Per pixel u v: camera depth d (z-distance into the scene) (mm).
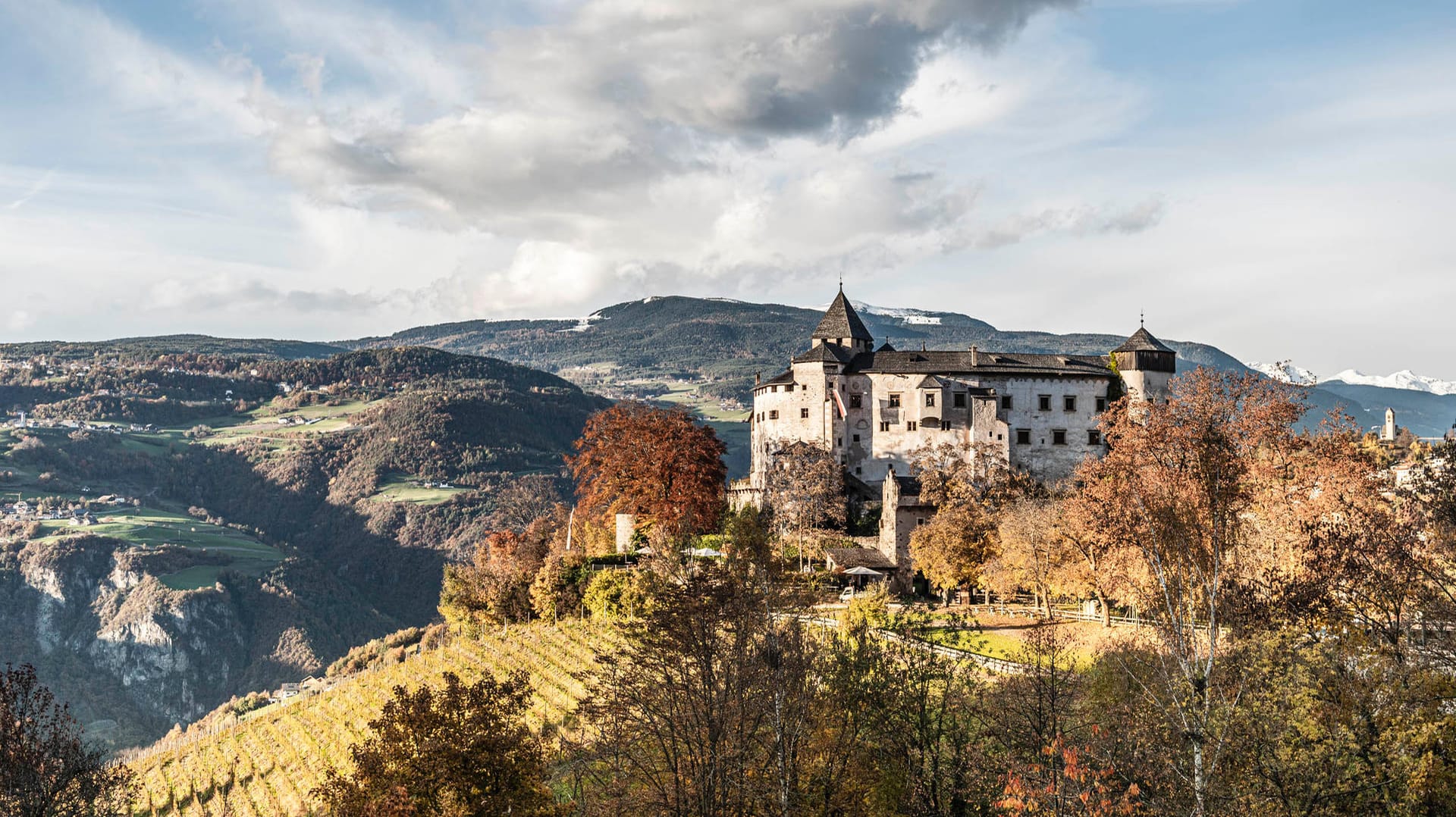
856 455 151500
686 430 136500
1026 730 53406
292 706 148375
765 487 142000
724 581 58812
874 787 53969
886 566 120938
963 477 126375
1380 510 53562
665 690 54062
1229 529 47656
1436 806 41094
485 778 51969
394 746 52438
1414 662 43625
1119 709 51562
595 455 138000
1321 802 41531
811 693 54219
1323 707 43500
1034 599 106812
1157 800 42844
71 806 56312
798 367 154625
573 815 58094
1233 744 43531
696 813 50688
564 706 96500
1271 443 79375
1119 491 50938
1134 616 85375
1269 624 45406
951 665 63938
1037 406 149375
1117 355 155125
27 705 57281
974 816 52375
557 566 131625
